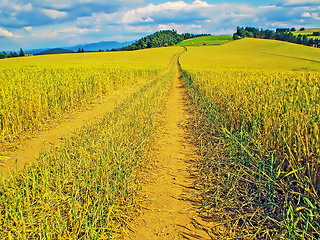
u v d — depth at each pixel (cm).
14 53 11162
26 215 278
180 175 431
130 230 287
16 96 816
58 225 248
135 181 394
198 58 7725
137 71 2533
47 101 888
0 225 253
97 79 1510
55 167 382
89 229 261
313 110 462
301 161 372
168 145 596
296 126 416
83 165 383
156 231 285
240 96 775
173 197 360
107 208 299
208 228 289
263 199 335
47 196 298
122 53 10250
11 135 620
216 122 662
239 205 323
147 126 625
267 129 475
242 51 9600
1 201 288
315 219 269
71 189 334
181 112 1005
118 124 617
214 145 536
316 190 321
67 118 859
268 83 1124
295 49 8881
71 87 1134
